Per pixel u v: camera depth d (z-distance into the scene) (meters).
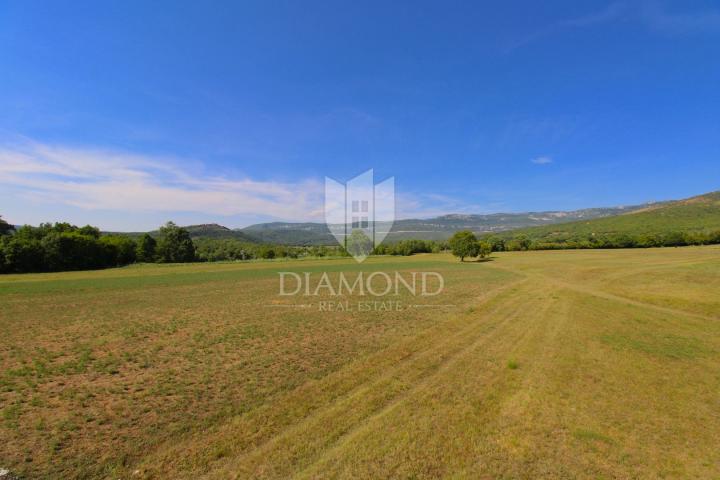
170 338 13.92
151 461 5.64
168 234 87.19
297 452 5.82
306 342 12.95
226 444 6.12
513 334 13.45
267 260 80.50
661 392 8.15
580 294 23.02
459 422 6.76
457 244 68.69
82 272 55.44
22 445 6.14
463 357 10.83
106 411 7.50
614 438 6.19
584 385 8.54
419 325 15.41
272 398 8.04
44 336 14.55
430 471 5.30
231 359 11.09
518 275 37.47
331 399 7.92
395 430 6.48
